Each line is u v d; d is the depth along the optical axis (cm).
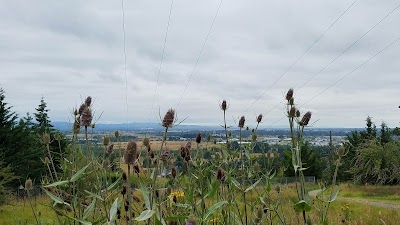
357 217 1222
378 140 4703
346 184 4422
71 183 396
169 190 436
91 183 415
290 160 486
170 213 391
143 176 411
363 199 2930
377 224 1085
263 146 530
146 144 427
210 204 482
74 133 409
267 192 464
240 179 510
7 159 2983
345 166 4769
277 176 527
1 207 1558
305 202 397
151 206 311
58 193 397
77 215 389
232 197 449
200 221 357
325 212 422
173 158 469
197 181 463
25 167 2795
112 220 322
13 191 2019
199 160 484
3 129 3247
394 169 4169
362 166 4384
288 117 434
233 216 438
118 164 415
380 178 4241
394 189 3691
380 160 4272
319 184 446
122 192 403
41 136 443
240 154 515
